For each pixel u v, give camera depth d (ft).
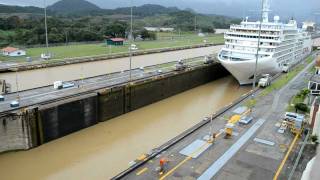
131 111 198.29
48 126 145.48
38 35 421.18
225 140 115.85
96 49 387.75
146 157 99.76
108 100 178.29
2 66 255.50
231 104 158.61
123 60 326.85
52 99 154.61
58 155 136.46
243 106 157.07
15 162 128.88
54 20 514.27
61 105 149.79
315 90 170.09
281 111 149.89
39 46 399.85
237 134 121.60
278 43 239.91
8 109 136.98
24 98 156.76
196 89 264.52
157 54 386.73
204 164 98.12
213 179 90.02
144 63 314.14
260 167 97.35
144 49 405.39
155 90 218.18
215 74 301.22
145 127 171.12
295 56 312.09
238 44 249.75
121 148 144.56
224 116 141.49
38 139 141.69
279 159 102.53
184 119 184.24
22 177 118.73
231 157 103.04
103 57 321.32
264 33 239.91
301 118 125.59
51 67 273.33
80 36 468.75
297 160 100.48
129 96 194.29
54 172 122.93
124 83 194.90
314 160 37.81
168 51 415.64
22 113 133.08
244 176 92.17
